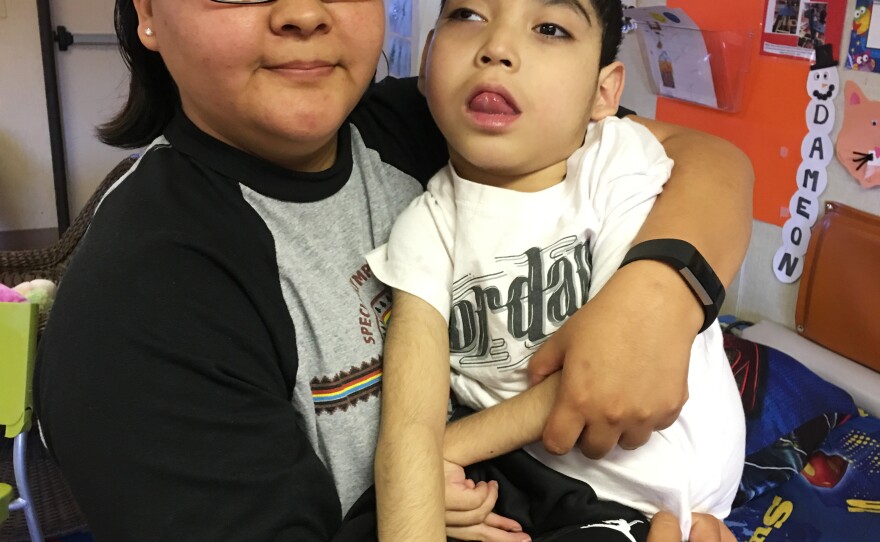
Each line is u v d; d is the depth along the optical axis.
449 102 0.91
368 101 1.06
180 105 0.88
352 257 0.92
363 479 0.87
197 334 0.74
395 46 2.76
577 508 0.85
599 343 0.78
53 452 0.77
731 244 0.89
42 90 3.76
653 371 0.77
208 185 0.81
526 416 0.85
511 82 0.88
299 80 0.77
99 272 0.73
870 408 1.40
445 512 0.85
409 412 0.84
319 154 0.90
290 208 0.85
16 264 2.15
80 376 0.70
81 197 4.06
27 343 1.45
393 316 0.92
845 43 1.41
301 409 0.83
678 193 0.93
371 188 0.98
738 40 1.59
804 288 1.56
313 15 0.74
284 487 0.75
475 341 0.93
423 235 0.95
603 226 0.91
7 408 1.46
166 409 0.71
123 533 0.70
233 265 0.78
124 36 0.88
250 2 0.73
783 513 1.14
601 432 0.79
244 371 0.76
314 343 0.84
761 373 1.34
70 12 3.75
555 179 0.95
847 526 1.10
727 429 0.93
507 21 0.89
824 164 1.49
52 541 1.81
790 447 1.22
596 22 0.94
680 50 1.70
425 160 1.09
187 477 0.71
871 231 1.41
